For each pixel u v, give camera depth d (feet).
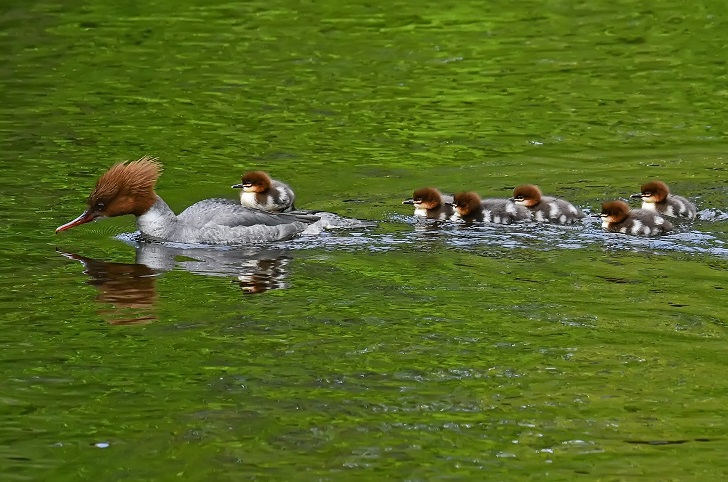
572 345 39.47
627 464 31.68
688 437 33.17
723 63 81.82
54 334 40.81
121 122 70.28
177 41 88.43
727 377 36.94
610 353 38.75
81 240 52.11
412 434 33.47
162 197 58.23
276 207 56.59
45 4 98.84
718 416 34.42
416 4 98.48
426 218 54.75
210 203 53.98
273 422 34.22
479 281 45.85
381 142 67.00
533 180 60.23
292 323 41.65
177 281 46.47
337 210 56.18
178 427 33.96
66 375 37.45
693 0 98.43
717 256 48.52
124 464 31.86
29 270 47.75
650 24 91.81
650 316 41.88
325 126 70.08
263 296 44.50
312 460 32.07
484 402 35.37
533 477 31.07
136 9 97.35
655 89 76.64
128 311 42.96
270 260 49.21
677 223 53.06
